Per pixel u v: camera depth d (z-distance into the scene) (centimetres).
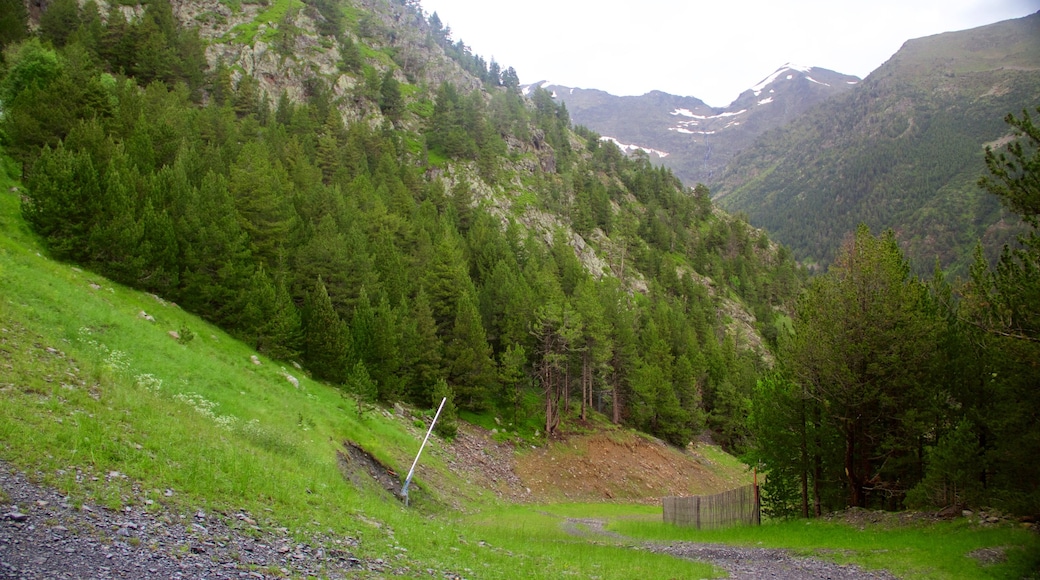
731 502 3234
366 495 2423
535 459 5500
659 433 7325
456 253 7262
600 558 1947
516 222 12825
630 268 13900
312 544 1202
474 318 5847
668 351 7900
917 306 2631
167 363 2725
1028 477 2091
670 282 13688
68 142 4231
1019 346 1952
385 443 3797
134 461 1305
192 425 1900
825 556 2114
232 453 1744
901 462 2680
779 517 3547
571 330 5969
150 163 5072
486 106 17975
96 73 7544
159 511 1093
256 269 4853
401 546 1454
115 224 3744
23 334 2023
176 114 7506
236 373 3231
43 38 9775
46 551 790
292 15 15550
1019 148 1933
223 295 4328
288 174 7875
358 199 8362
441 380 5153
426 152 13450
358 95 14612
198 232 4366
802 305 3238
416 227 8188
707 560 2108
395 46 19538
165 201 4481
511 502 4403
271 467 1831
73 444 1242
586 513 4481
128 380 2108
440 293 6225
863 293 2692
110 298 3331
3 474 995
